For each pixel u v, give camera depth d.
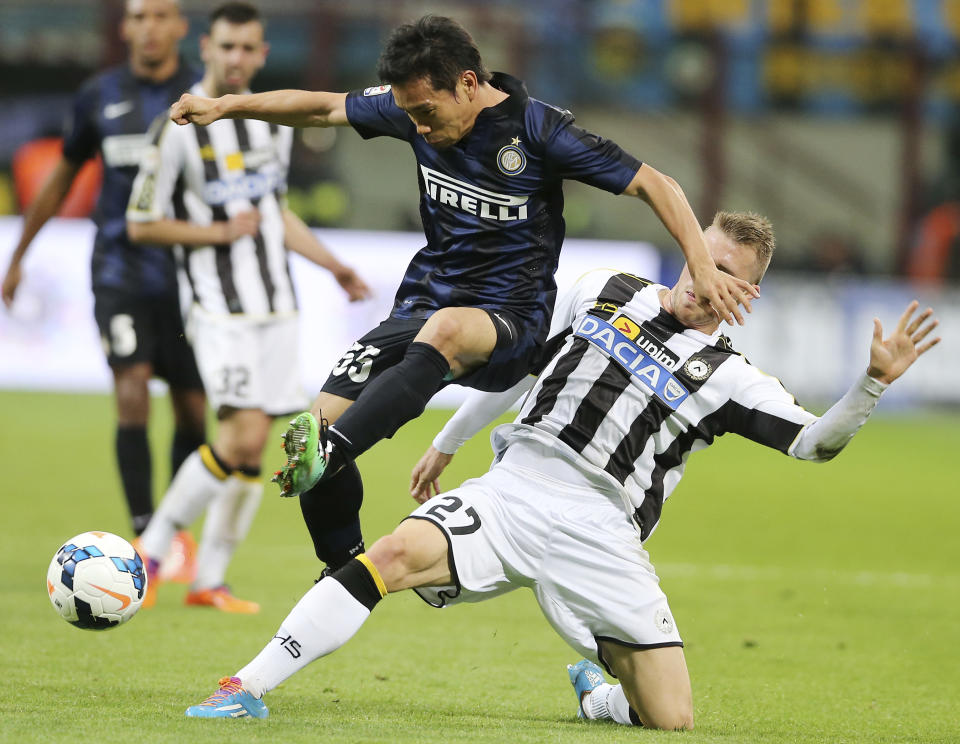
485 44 73.06
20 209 64.38
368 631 19.92
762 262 14.13
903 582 26.81
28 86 75.81
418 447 46.66
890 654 19.34
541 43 75.69
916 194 78.56
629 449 13.65
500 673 17.06
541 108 13.67
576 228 74.56
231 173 21.91
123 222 23.48
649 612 13.32
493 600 23.38
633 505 13.77
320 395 14.09
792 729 14.07
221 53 21.64
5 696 13.86
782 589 25.48
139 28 23.25
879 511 38.09
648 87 79.06
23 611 19.83
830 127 82.81
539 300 14.22
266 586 23.77
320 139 68.38
